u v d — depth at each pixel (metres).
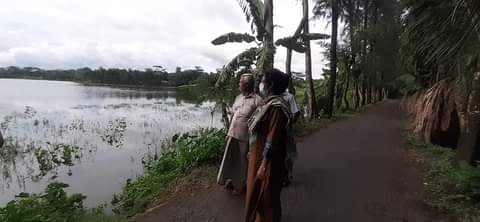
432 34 4.88
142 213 5.39
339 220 4.46
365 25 25.88
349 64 24.70
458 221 4.39
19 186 9.35
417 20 5.35
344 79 27.08
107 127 19.19
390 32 21.81
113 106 33.84
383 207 4.91
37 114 25.62
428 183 5.94
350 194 5.44
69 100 40.97
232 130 5.43
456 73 6.86
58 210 5.50
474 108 5.94
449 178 5.86
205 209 5.04
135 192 6.80
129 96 51.50
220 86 9.66
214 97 9.75
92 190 8.72
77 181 9.50
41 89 61.66
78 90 63.06
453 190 5.39
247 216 3.90
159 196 6.09
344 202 5.09
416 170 6.89
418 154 8.31
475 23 4.18
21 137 16.09
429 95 9.19
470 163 5.88
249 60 9.46
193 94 10.27
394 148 9.38
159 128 19.17
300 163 7.48
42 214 5.10
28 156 12.52
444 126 8.26
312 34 10.41
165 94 58.62
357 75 26.89
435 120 8.50
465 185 5.15
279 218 3.85
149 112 28.50
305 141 10.41
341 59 25.14
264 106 3.77
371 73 26.61
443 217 4.54
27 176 10.19
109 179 9.66
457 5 4.18
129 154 12.71
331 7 17.52
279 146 3.71
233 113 5.52
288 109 3.74
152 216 5.01
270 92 3.82
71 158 12.11
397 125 15.27
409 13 5.69
